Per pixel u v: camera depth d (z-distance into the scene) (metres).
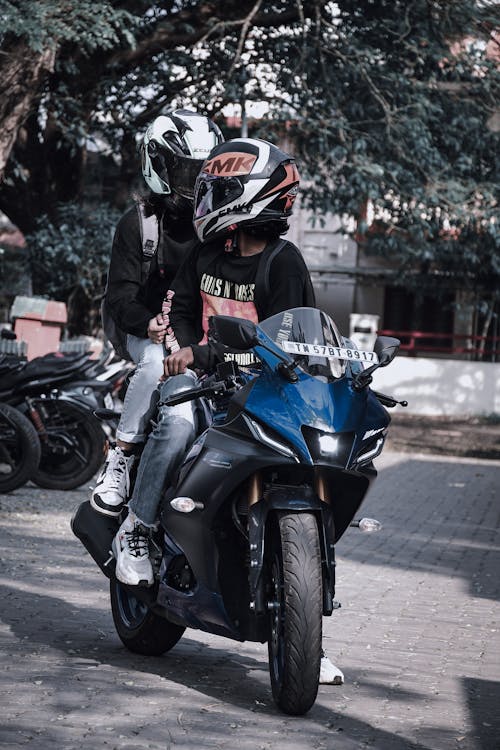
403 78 17.94
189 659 5.36
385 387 27.88
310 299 4.77
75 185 20.02
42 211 19.84
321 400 4.26
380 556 9.30
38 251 18.38
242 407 4.30
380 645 6.06
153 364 5.07
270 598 4.41
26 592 6.76
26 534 9.01
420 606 7.28
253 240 4.72
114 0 16.94
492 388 27.56
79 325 19.56
